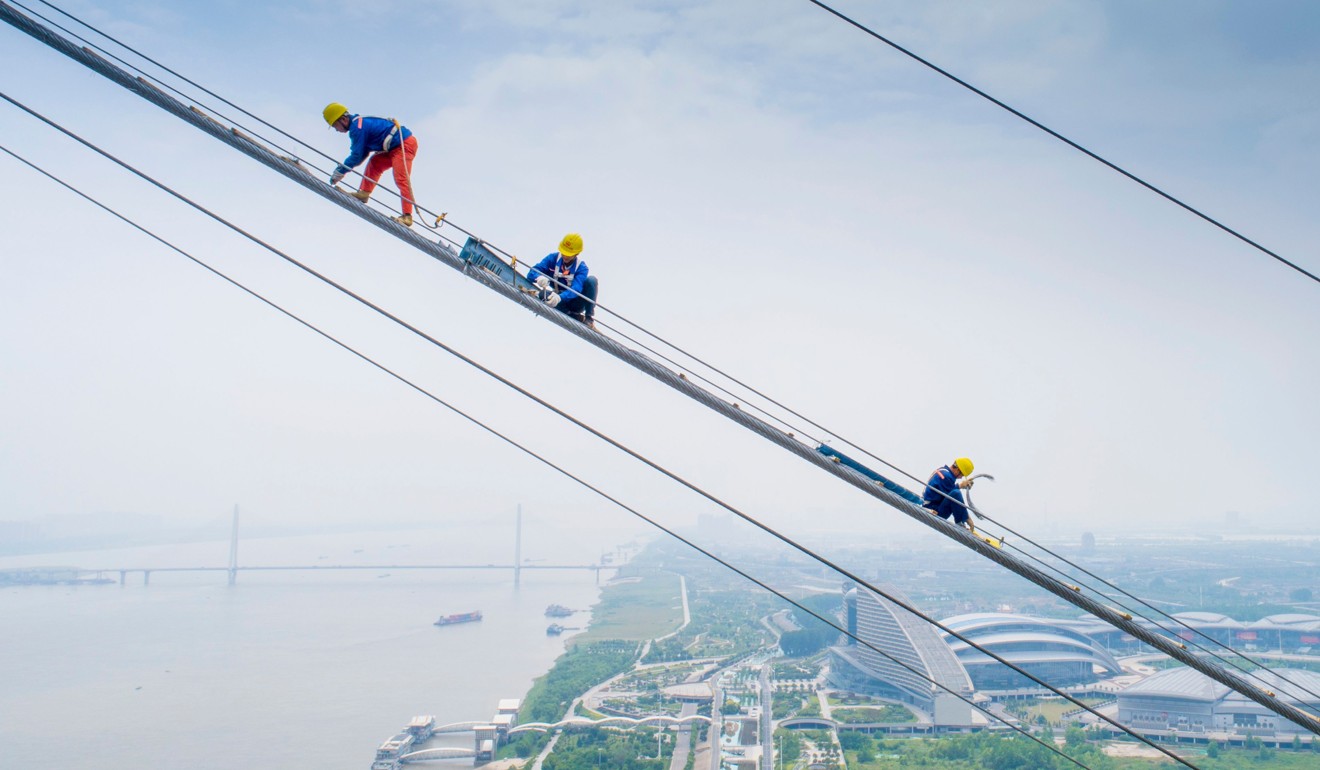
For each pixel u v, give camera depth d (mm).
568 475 11945
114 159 9633
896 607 162125
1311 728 8781
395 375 11469
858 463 10156
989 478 14031
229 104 9508
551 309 9781
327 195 9664
